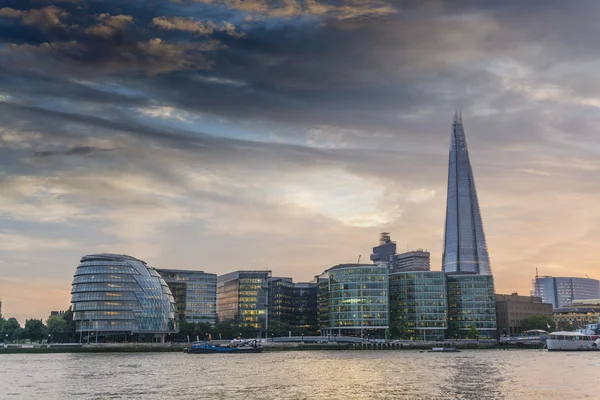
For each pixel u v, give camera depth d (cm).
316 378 14962
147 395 11994
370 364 19788
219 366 19188
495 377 14975
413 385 13350
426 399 11231
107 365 19862
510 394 11850
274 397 11581
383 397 11494
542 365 18875
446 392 12156
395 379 14612
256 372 16775
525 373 16025
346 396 11650
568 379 14438
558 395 11719
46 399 11588
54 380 14850
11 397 11906
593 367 17950
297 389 12725
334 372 16638
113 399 11500
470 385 13288
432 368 17888
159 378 15188
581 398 11325
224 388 12975
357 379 14650
